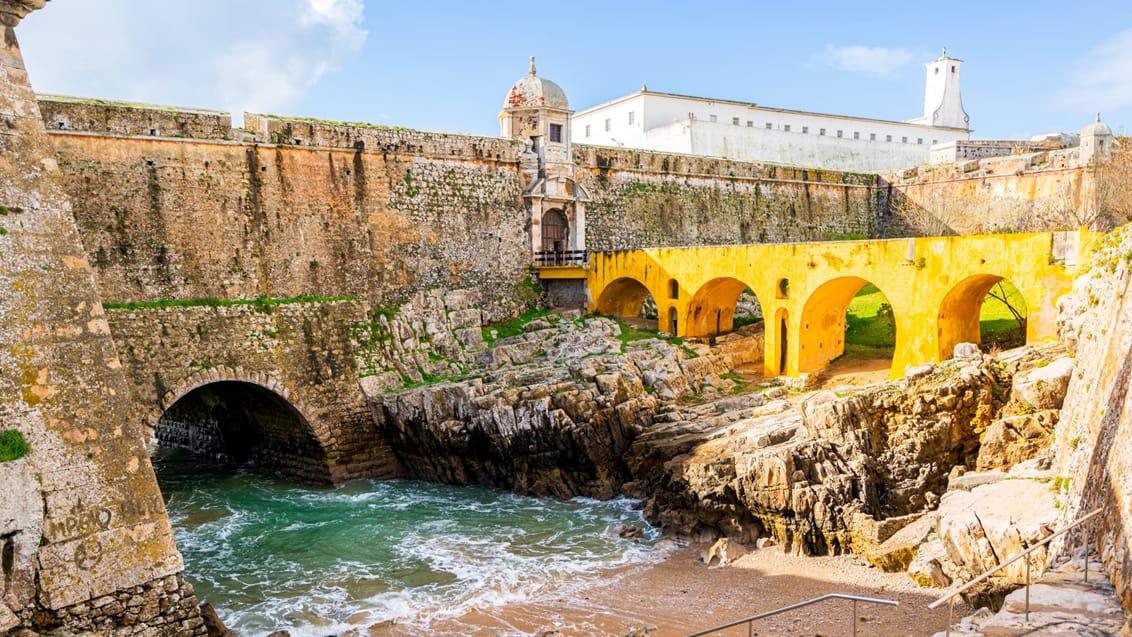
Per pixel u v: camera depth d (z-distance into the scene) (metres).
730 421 28.59
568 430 28.44
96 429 15.05
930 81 69.38
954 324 28.77
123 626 14.77
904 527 21.09
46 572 14.01
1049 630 9.96
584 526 25.80
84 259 15.70
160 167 30.02
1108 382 14.02
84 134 28.23
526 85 42.38
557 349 36.88
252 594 20.69
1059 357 22.23
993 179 47.41
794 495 21.88
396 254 36.88
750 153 57.25
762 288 33.62
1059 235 24.25
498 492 30.27
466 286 39.38
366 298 35.56
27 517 13.85
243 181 32.16
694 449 26.23
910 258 28.33
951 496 19.17
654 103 57.84
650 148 57.59
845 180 53.31
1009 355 23.92
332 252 34.69
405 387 33.62
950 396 22.98
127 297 28.78
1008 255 25.56
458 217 39.19
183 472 33.97
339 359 32.91
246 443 35.59
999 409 22.86
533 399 29.00
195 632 15.72
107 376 15.48
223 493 30.31
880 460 23.03
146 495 15.50
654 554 23.08
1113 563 11.25
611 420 29.12
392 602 20.11
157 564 15.34
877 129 64.31
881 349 36.53
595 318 39.78
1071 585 11.30
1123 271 15.42
